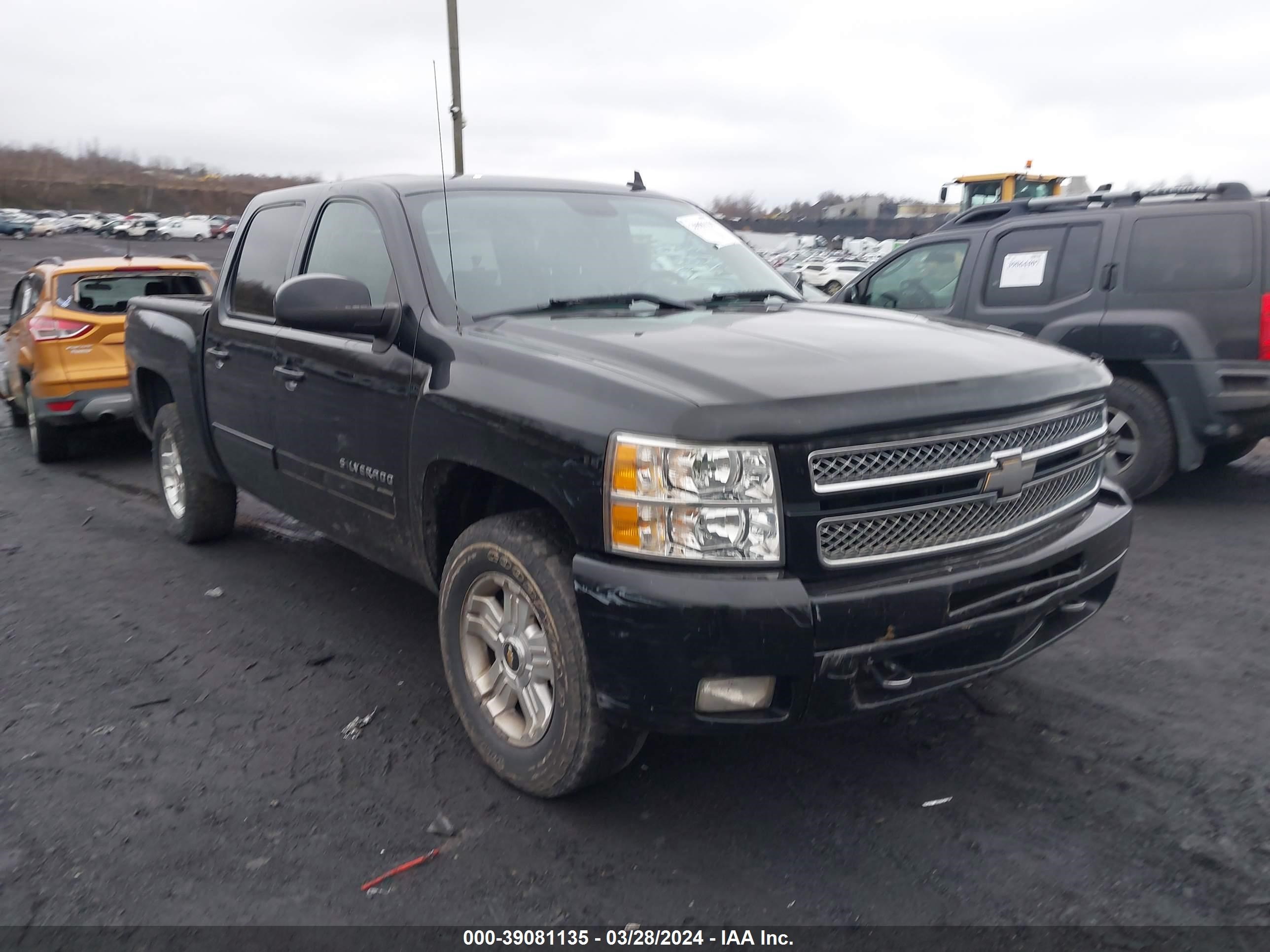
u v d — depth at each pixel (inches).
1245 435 236.4
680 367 108.7
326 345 151.9
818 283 1012.5
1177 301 237.5
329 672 162.2
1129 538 132.1
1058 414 119.0
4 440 394.9
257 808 121.5
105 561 224.4
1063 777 126.0
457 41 564.4
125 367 329.7
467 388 121.2
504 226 153.7
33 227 2335.1
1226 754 130.5
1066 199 268.7
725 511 98.8
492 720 126.0
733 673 98.8
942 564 107.7
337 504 155.9
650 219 172.2
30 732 142.5
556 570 111.4
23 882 107.2
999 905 101.6
